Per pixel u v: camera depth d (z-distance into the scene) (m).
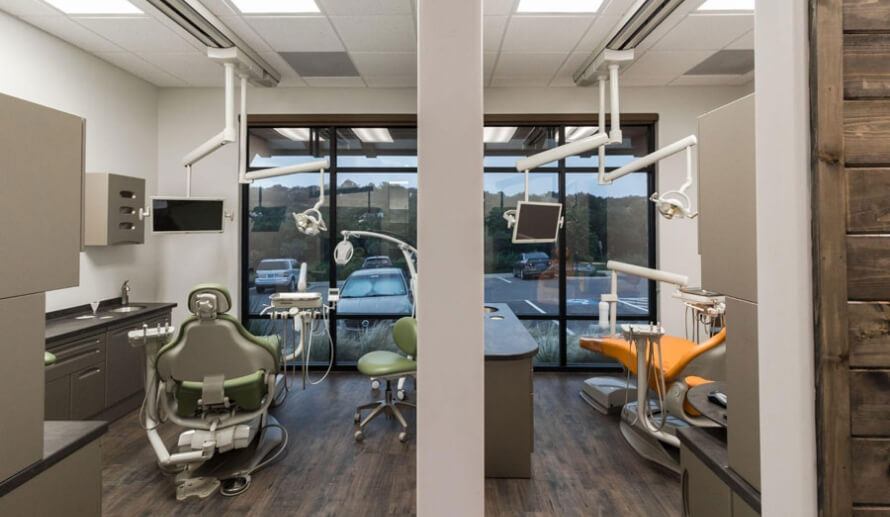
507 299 4.37
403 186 4.37
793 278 0.84
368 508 2.12
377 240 4.37
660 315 4.19
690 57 3.50
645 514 2.07
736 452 1.18
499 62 3.59
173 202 3.78
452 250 0.83
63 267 1.30
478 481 0.84
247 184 4.34
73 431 1.40
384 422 3.12
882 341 0.81
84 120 1.38
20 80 2.94
